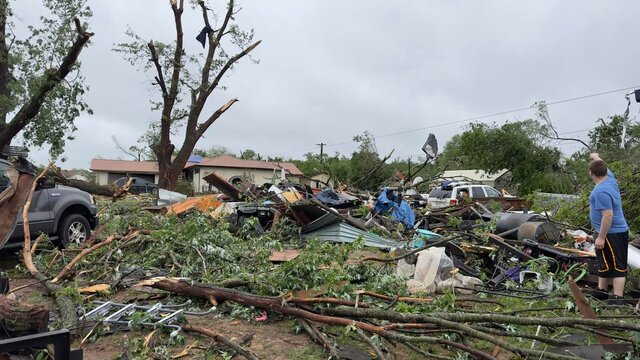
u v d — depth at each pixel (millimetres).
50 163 7906
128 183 15789
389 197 11445
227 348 4137
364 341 4188
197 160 52656
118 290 5797
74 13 15672
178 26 21031
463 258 7387
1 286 4234
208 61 21891
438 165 40906
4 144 15148
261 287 5152
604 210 5355
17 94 16344
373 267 6582
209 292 5016
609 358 3635
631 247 6547
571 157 33844
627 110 21578
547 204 11648
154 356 3922
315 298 4668
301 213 10320
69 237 8422
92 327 4434
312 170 52469
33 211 7793
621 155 15742
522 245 7266
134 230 8078
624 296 5816
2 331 2996
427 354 3797
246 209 10781
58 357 2426
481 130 32375
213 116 22234
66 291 4934
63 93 15914
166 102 21578
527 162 30250
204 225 6895
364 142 35844
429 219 12359
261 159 61031
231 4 21953
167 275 6051
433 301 4852
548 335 4520
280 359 3982
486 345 4203
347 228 9586
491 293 5711
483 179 35344
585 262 6406
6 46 16281
